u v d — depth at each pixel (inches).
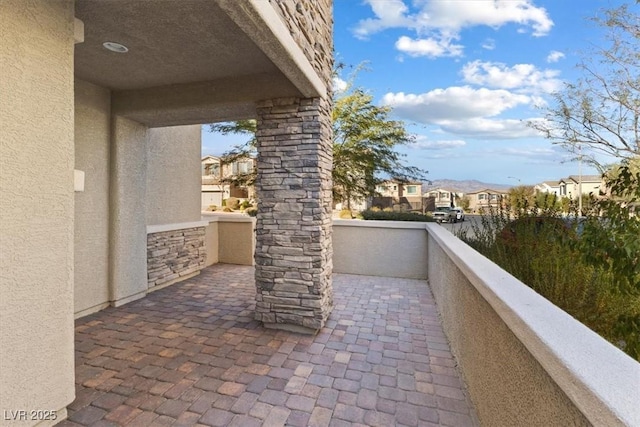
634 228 84.1
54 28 89.7
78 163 174.1
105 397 107.6
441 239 178.9
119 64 154.6
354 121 466.0
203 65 156.4
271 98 166.9
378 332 164.9
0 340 79.0
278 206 167.9
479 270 98.4
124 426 94.4
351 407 104.7
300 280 165.5
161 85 180.9
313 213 163.5
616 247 87.0
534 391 57.1
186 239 266.2
